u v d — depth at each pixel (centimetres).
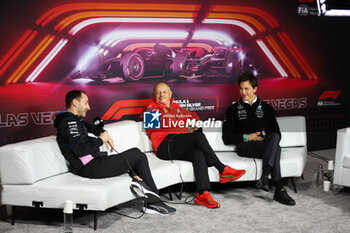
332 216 272
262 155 314
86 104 280
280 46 444
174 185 348
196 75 411
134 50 384
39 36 348
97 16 365
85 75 368
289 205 293
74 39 360
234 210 284
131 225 259
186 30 400
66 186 248
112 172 268
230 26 417
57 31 354
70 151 270
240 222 262
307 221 263
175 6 391
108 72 377
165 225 258
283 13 439
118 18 373
